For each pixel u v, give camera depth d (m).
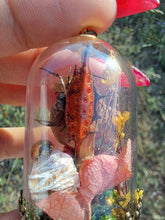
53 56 0.05
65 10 0.05
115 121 0.05
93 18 0.05
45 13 0.05
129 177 0.05
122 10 0.05
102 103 0.05
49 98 0.05
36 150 0.05
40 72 0.05
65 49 0.05
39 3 0.05
